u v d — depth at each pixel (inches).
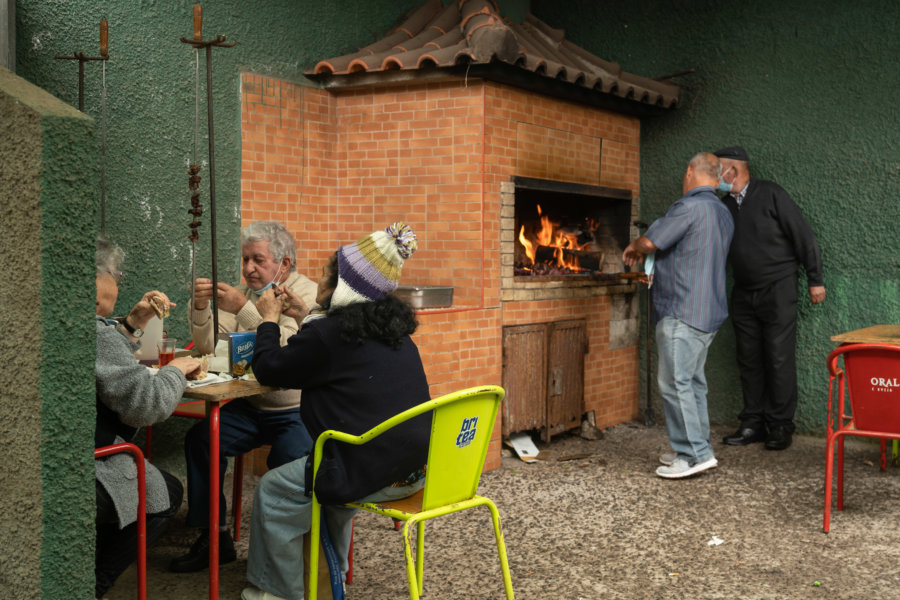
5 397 89.3
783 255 231.6
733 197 239.3
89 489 91.9
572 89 224.8
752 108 247.1
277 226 143.6
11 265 87.7
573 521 170.7
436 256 212.7
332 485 107.8
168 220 186.1
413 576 101.8
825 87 235.5
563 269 245.3
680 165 259.3
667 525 168.2
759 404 238.8
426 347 193.2
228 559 144.6
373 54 215.6
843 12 231.8
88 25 171.3
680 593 134.8
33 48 163.6
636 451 228.4
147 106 181.3
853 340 173.9
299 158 213.9
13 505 89.6
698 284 198.2
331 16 221.6
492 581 139.6
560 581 139.6
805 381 241.9
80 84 160.6
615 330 257.9
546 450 228.5
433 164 211.2
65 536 89.7
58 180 86.3
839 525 167.8
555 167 229.5
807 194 239.8
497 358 212.1
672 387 201.0
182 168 188.5
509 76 204.1
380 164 218.2
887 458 221.8
